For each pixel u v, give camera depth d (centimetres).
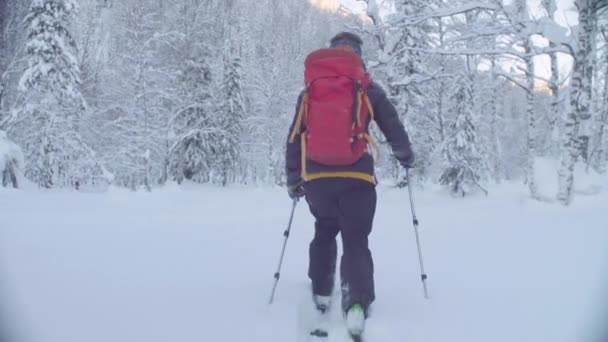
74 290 287
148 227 578
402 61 1841
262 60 4259
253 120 3925
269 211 949
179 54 3250
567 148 1038
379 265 383
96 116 2917
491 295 300
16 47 2508
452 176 2003
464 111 2058
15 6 2466
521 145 4478
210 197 1898
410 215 838
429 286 322
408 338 238
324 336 247
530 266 371
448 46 1314
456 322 256
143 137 2753
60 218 707
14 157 1866
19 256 373
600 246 441
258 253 420
